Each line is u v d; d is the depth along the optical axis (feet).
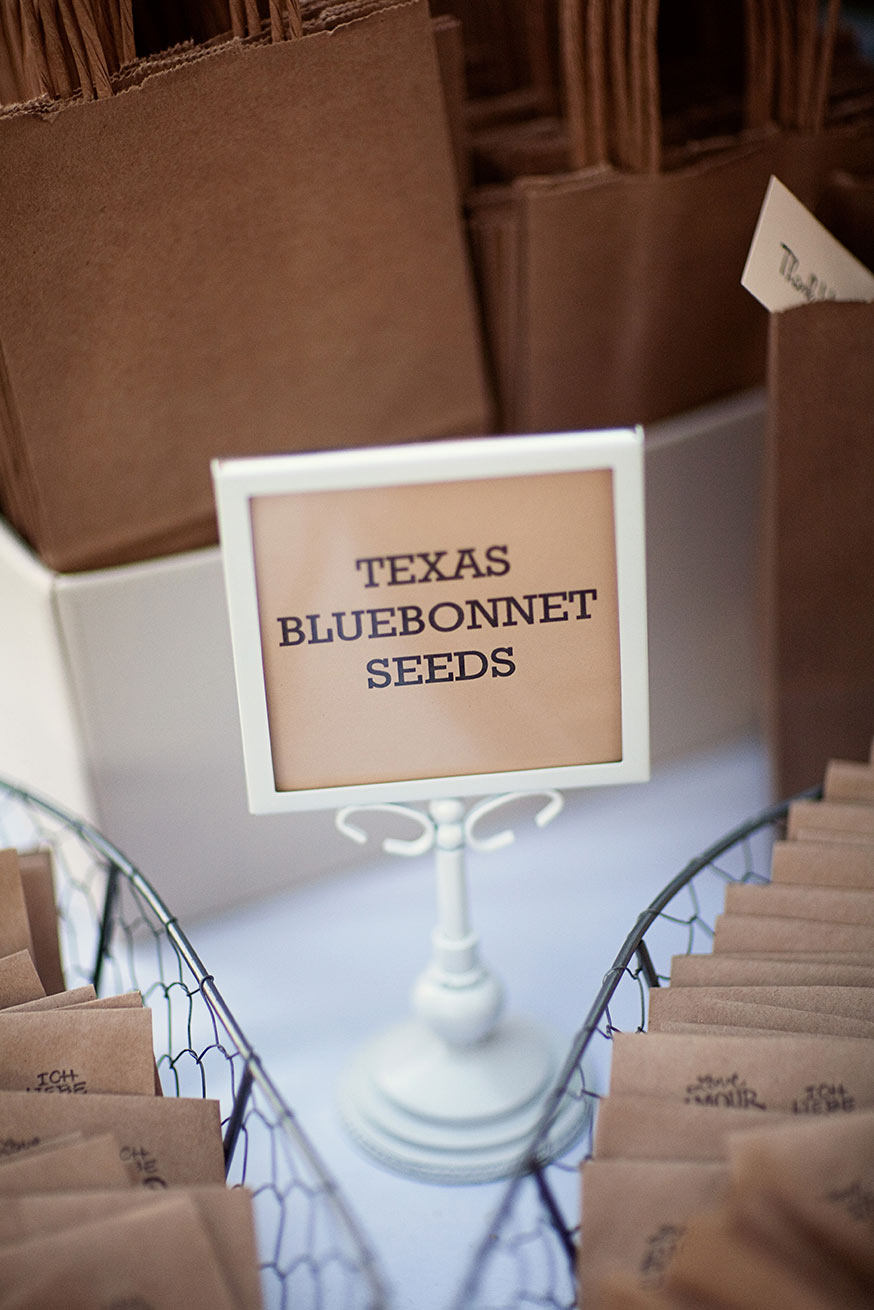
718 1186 1.92
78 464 3.35
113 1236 1.81
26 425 3.23
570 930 3.83
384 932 3.93
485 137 4.09
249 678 2.47
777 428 3.35
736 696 4.58
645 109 3.42
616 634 2.54
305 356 3.52
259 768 2.54
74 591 3.44
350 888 4.13
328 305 3.46
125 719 3.63
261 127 3.06
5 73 3.26
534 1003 3.60
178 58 2.93
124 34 2.92
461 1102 3.23
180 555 3.64
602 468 2.43
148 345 3.27
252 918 4.00
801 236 3.08
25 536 3.77
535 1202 3.01
